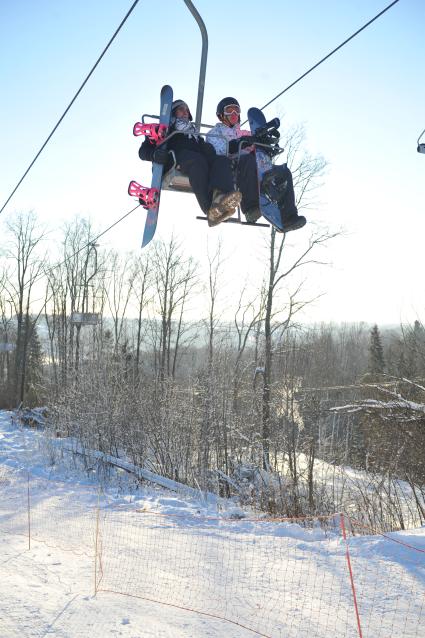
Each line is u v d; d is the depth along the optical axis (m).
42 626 5.03
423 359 19.33
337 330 71.62
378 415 16.14
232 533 9.02
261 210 5.69
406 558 6.60
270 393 18.00
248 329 22.89
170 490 13.95
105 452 16.75
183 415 16.88
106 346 21.81
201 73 5.99
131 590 6.20
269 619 5.31
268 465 15.38
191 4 5.77
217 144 5.80
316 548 7.45
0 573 6.85
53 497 12.57
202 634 4.95
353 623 5.15
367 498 11.18
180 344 36.53
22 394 37.53
